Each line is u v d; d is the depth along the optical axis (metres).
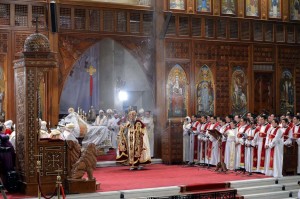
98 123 23.59
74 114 20.94
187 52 22.97
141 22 22.27
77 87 26.20
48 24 20.41
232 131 19.11
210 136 19.72
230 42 23.81
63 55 20.83
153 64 22.50
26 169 13.70
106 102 26.53
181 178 17.02
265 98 24.83
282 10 25.12
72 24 20.89
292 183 17.23
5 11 19.97
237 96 23.95
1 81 19.81
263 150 18.11
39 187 12.52
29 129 13.77
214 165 19.86
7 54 19.88
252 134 18.28
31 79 13.85
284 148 17.77
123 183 15.91
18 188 14.12
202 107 23.19
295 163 18.05
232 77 23.89
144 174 18.02
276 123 17.77
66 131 15.70
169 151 20.80
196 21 23.22
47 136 15.13
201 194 14.92
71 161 14.18
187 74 22.95
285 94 25.14
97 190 14.59
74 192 13.95
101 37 21.48
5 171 14.24
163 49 22.47
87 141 21.22
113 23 21.69
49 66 14.01
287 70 25.20
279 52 25.00
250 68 24.23
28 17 20.22
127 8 21.84
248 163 18.39
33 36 14.11
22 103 14.02
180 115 22.72
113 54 26.50
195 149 20.81
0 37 19.80
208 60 23.38
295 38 25.45
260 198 16.03
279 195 16.44
